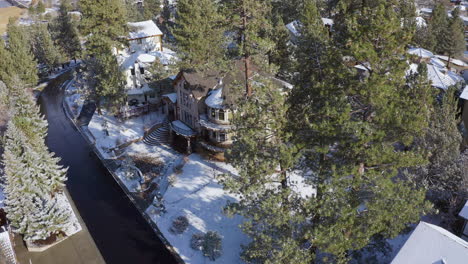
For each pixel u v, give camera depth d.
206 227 33.56
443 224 29.75
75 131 57.31
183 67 52.84
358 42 22.56
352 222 21.19
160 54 64.62
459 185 28.58
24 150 36.28
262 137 24.61
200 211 35.53
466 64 71.31
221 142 43.66
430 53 57.56
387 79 22.59
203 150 45.06
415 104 24.27
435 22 72.75
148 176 42.91
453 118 30.80
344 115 21.92
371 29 22.52
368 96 22.64
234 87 32.41
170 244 32.38
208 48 53.41
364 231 21.84
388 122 21.94
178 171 41.75
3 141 38.75
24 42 80.38
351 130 21.72
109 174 44.72
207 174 40.88
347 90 23.67
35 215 33.22
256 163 23.48
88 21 65.75
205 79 45.25
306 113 25.25
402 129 22.62
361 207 29.42
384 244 25.64
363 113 25.19
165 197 38.12
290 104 25.89
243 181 23.36
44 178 37.03
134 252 32.03
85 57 67.44
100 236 34.41
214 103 41.84
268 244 22.50
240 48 34.38
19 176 33.59
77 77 74.69
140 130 53.59
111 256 31.92
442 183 29.42
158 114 57.66
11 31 77.44
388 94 22.31
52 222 33.53
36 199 33.84
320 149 22.91
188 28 52.34
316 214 23.61
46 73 84.25
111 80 53.94
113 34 68.06
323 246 21.47
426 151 28.98
